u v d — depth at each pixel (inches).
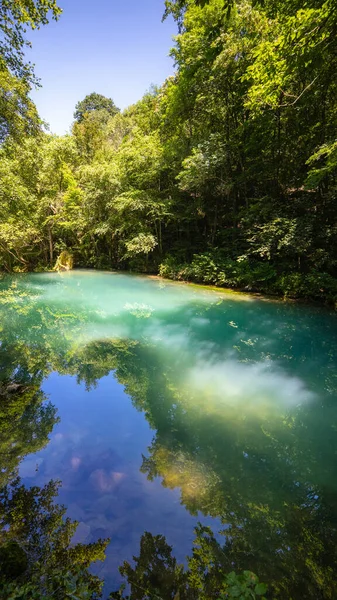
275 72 237.6
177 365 222.7
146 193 647.1
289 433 141.6
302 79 378.6
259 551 82.0
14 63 272.7
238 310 378.0
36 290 527.5
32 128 348.8
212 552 80.7
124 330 306.2
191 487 105.3
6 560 70.7
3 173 589.6
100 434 135.6
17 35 256.2
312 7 173.5
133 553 78.8
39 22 250.4
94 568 73.5
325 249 425.1
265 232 439.2
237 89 488.7
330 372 215.0
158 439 133.4
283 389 188.2
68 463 114.8
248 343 273.0
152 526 88.3
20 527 84.9
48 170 766.5
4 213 669.9
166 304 414.0
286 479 111.7
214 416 155.2
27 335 283.9
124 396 173.5
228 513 95.0
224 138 549.3
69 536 82.7
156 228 698.2
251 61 418.0
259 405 167.8
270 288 454.3
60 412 153.8
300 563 78.8
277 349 259.0
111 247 824.3
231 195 592.4
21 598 61.9
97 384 187.9
